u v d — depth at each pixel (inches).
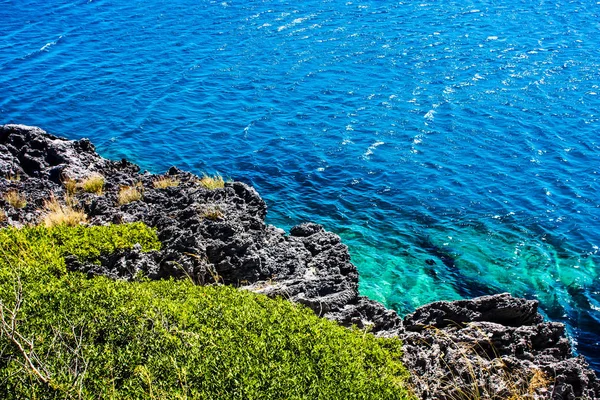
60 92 2139.5
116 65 2380.7
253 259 721.0
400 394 451.2
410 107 1969.7
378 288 1104.8
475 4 2945.4
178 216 847.1
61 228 741.3
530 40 2471.7
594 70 2182.6
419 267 1177.4
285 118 1931.6
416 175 1571.1
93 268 661.3
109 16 2952.8
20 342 430.0
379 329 641.0
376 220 1368.1
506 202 1439.5
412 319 647.1
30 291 511.8
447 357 535.5
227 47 2534.5
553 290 1120.2
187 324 483.5
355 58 2373.3
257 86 2171.5
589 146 1706.4
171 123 1913.1
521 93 2032.5
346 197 1471.5
